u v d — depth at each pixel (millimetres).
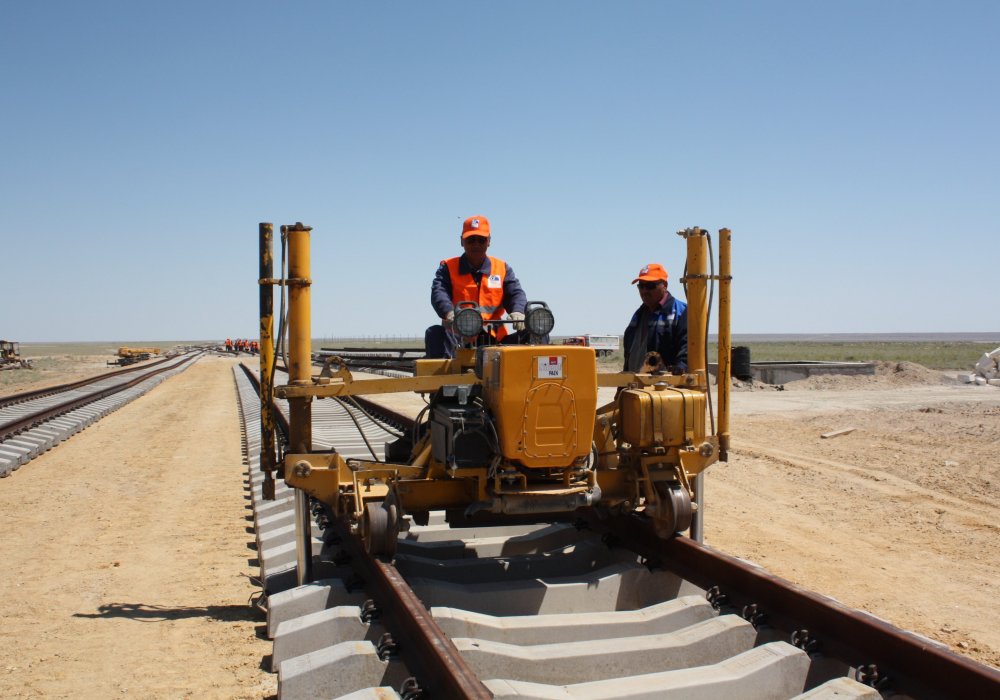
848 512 9078
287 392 5352
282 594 5137
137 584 6477
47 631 5387
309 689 3900
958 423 15109
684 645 4270
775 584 4492
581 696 3590
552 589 5156
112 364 81562
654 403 5465
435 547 6199
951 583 6551
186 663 4812
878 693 3547
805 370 29812
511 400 4820
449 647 3551
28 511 9359
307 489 5359
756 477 11195
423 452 5703
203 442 16031
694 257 6059
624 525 6113
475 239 6465
